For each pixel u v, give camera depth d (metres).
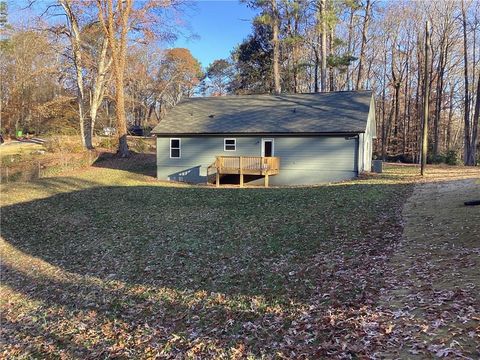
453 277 5.80
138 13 27.59
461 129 45.81
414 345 4.07
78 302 7.74
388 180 17.86
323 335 4.78
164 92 64.38
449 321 4.44
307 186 18.77
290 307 5.91
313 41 39.59
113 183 21.27
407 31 40.22
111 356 5.39
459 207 10.48
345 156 20.06
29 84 42.75
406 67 40.78
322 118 21.12
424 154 18.92
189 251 9.91
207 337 5.40
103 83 33.00
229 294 6.91
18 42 40.91
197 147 22.56
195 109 24.98
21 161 27.47
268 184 20.98
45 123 42.66
